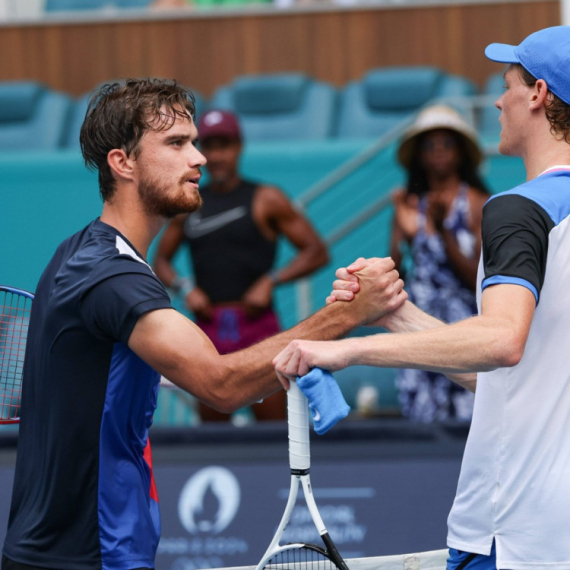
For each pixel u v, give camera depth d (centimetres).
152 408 743
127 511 702
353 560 800
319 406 673
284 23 2448
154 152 732
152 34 2477
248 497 1475
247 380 711
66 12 2731
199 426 1691
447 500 1462
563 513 659
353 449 1578
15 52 2505
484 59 2388
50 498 702
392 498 1470
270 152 2305
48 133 2442
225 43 2464
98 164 751
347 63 2447
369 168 2281
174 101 744
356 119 2414
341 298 763
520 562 668
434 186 1814
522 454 670
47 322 714
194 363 688
